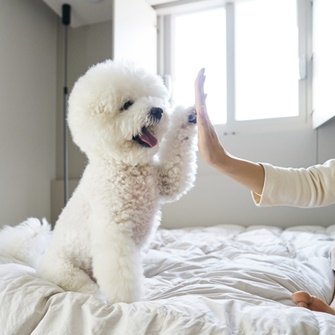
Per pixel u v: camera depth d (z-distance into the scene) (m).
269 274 0.84
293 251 1.28
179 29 2.42
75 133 0.77
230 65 2.19
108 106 0.73
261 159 2.06
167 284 0.88
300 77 2.03
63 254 0.80
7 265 0.83
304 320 0.49
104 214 0.71
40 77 2.27
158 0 2.26
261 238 1.50
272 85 2.15
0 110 1.93
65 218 0.83
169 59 2.39
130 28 2.01
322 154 1.95
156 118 0.74
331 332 0.46
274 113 2.15
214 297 0.67
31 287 0.67
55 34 2.44
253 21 2.21
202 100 0.63
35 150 2.21
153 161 0.79
